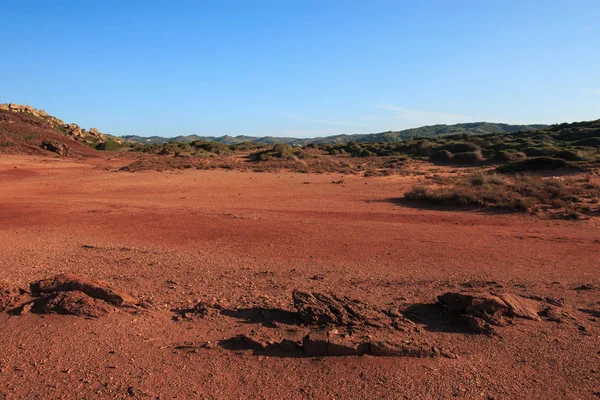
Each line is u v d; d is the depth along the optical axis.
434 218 15.89
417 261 9.99
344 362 5.02
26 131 64.88
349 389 4.52
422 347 5.21
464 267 9.44
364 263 9.84
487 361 5.07
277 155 50.81
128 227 14.18
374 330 5.88
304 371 4.86
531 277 8.58
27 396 4.34
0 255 10.24
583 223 14.28
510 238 12.42
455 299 6.53
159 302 7.03
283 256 10.49
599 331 5.84
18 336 5.61
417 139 79.31
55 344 5.41
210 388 4.53
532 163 30.97
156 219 15.59
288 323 6.18
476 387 4.53
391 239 12.36
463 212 17.08
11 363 4.95
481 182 23.36
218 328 6.02
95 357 5.12
